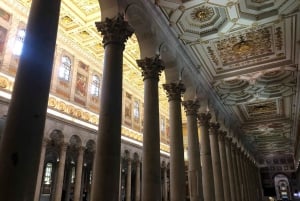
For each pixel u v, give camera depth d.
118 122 6.93
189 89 13.77
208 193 13.79
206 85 16.48
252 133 29.77
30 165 4.26
